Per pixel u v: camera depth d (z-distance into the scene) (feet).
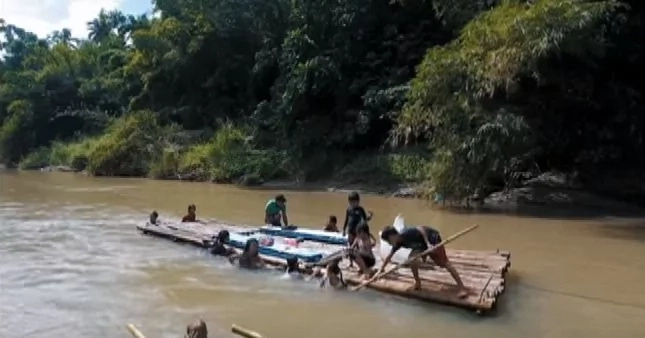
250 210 57.88
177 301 27.14
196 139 104.73
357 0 84.38
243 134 96.48
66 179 99.91
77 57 165.37
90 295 28.35
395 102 77.30
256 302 26.78
